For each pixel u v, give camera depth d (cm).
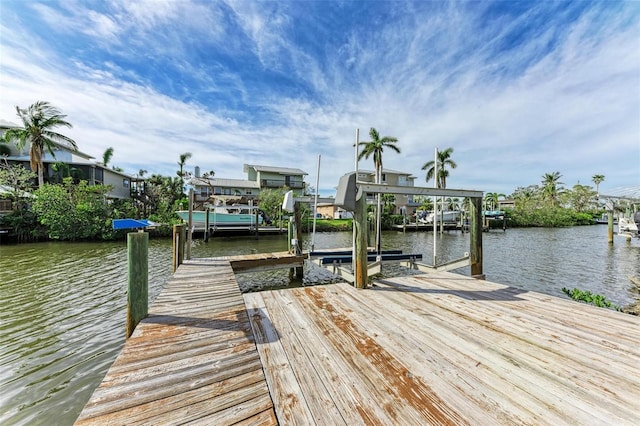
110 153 2884
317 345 245
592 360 216
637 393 175
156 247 1545
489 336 262
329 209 3738
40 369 379
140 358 215
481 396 173
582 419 152
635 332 268
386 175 3625
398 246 1792
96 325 514
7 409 307
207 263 670
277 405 164
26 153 2250
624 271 1027
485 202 4406
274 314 325
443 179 2795
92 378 362
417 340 254
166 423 145
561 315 317
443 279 497
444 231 2858
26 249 1410
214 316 312
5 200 1692
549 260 1246
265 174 3369
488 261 1229
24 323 520
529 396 173
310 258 781
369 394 175
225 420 148
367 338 259
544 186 4788
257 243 1845
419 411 159
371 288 439
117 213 1869
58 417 296
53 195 1705
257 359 216
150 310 333
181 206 2409
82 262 1084
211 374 193
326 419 153
